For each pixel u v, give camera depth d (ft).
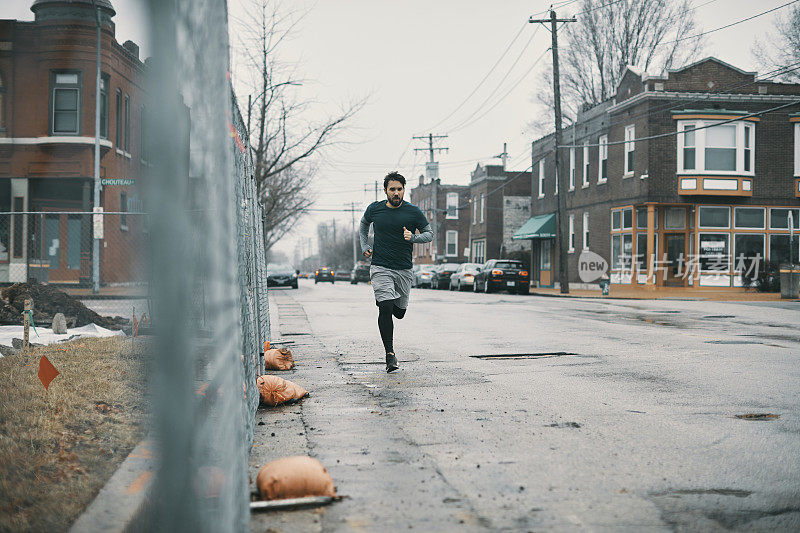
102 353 26.21
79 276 78.69
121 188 79.87
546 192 134.00
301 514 11.31
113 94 77.00
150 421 14.89
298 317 53.52
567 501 11.98
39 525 9.90
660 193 97.45
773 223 99.25
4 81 75.41
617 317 53.31
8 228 76.95
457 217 222.28
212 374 15.94
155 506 10.50
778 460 14.48
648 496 12.26
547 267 133.69
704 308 64.28
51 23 74.64
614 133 107.34
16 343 27.91
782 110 98.17
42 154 75.92
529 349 33.24
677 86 97.91
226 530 8.74
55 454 13.39
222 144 9.11
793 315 54.90
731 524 11.03
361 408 19.67
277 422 17.90
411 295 95.91
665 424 17.69
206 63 9.10
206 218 9.89
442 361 29.27
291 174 102.99
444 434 16.61
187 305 8.84
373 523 10.91
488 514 11.32
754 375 25.41
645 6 144.15
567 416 18.62
